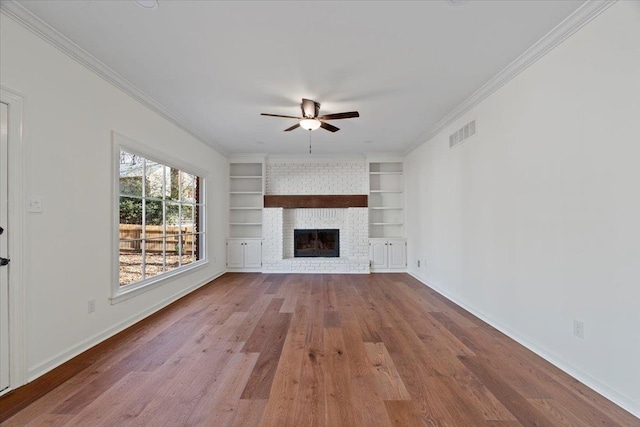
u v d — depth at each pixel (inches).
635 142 72.7
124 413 72.6
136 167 143.9
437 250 194.2
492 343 113.7
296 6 82.4
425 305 164.1
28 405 75.4
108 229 119.3
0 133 80.4
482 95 135.5
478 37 96.7
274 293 191.6
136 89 132.9
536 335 105.3
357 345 112.0
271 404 76.5
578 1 80.4
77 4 81.0
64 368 93.9
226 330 127.2
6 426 67.9
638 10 71.7
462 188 158.6
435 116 169.2
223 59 109.7
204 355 103.5
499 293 126.7
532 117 106.6
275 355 103.7
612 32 77.7
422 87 132.6
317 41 98.8
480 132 140.3
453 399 78.7
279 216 265.6
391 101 147.7
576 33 88.2
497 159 127.4
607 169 79.4
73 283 102.4
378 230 277.3
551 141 97.9
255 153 263.7
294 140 221.0
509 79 118.6
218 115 166.4
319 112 158.1
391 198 276.8
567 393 81.2
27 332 85.9
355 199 265.4
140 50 103.7
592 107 83.4
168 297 166.9
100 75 114.3
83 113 107.0
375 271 263.0
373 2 81.0
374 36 96.3
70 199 101.4
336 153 264.5
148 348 109.0
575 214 89.0
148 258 153.3
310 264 261.0
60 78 97.6
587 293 85.3
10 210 82.2
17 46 83.9
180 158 179.6
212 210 233.1
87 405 75.6
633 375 73.2
